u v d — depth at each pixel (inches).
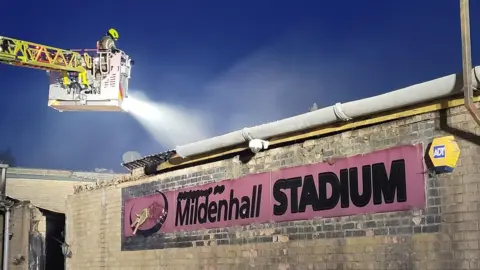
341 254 358.3
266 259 411.5
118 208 601.9
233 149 453.4
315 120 377.7
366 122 353.7
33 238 808.3
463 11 291.0
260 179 426.9
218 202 464.4
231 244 445.1
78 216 677.9
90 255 643.5
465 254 295.1
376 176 344.5
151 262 536.7
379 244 337.1
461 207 300.0
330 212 369.1
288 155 406.6
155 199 544.1
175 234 509.4
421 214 317.7
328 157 376.5
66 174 1131.3
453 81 301.0
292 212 396.2
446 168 306.3
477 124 297.4
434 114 319.6
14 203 807.7
